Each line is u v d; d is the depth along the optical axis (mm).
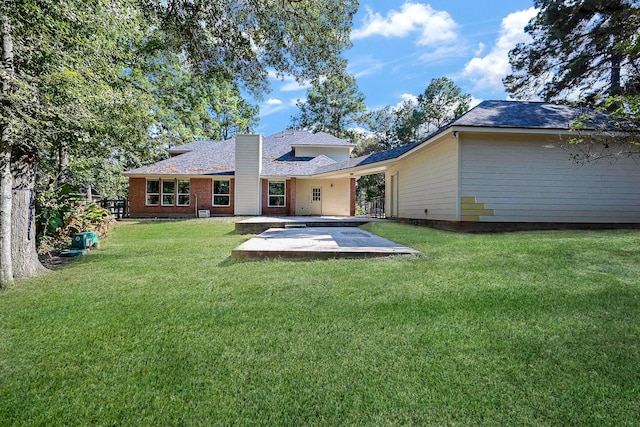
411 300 3287
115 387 1938
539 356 2207
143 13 6113
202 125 23297
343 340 2473
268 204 18016
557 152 8250
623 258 4645
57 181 8164
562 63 15156
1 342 2496
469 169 8203
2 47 4023
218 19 6309
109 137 9117
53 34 4547
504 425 1593
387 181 14633
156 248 6871
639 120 4879
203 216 16812
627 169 8273
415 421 1630
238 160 17125
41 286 3988
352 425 1609
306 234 8094
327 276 4172
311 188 18625
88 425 1636
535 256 4820
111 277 4375
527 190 8258
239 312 3055
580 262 4488
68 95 4562
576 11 13039
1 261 3988
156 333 2633
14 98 3707
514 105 9461
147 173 16875
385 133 33969
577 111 8945
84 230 7609
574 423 1604
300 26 6699
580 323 2699
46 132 4328
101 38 6320
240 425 1626
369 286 3742
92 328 2736
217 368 2119
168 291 3715
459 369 2066
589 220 8281
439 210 9359
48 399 1832
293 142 20641
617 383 1907
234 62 7012
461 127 7750
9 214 4113
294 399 1810
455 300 3268
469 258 4887
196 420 1660
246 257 5336
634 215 8312
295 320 2857
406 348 2338
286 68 7320
